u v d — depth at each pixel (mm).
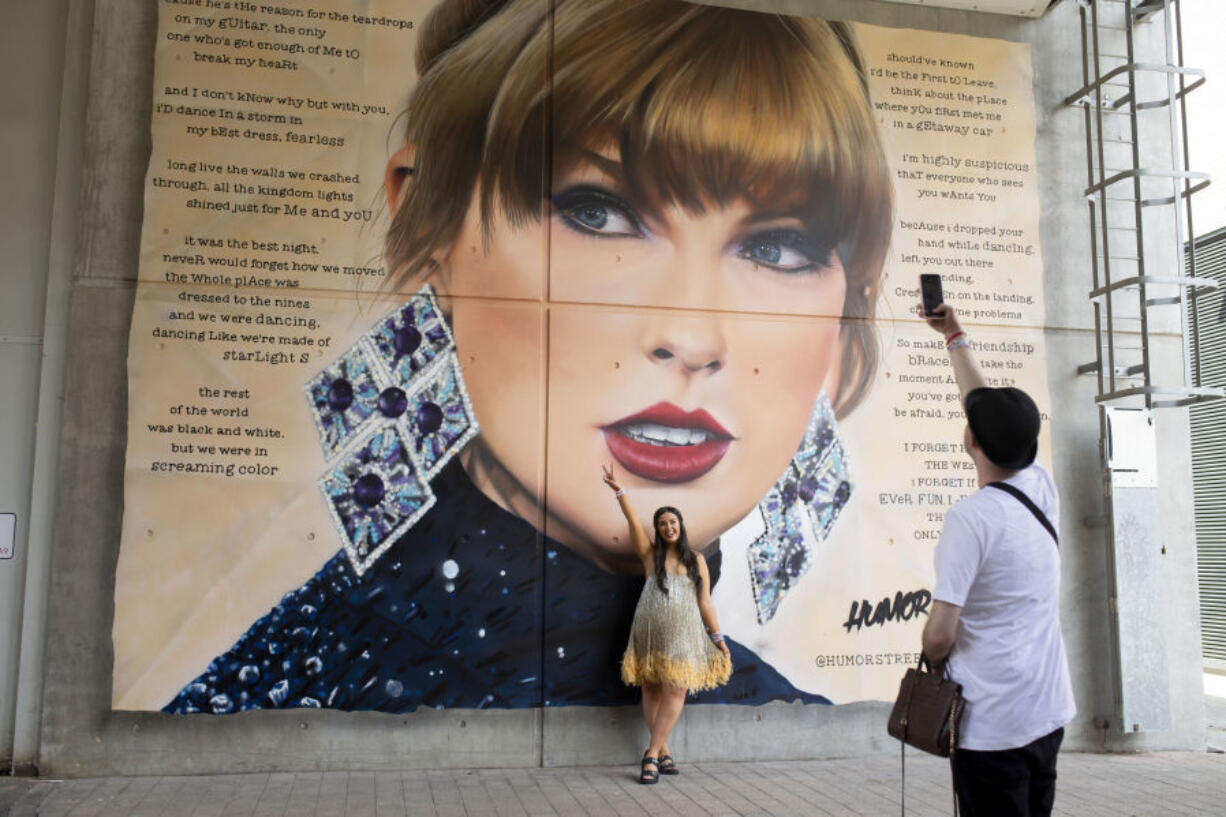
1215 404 12281
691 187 6762
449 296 6422
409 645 6156
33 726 5863
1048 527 3197
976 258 7227
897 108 7207
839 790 5809
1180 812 5457
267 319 6203
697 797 5617
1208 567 12430
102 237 6148
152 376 6059
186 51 6293
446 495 6285
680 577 6086
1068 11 7637
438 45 6570
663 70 6820
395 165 6441
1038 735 3049
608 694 6352
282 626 6023
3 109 6266
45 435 6012
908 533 6863
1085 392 7344
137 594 5902
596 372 6527
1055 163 7488
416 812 5223
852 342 6926
